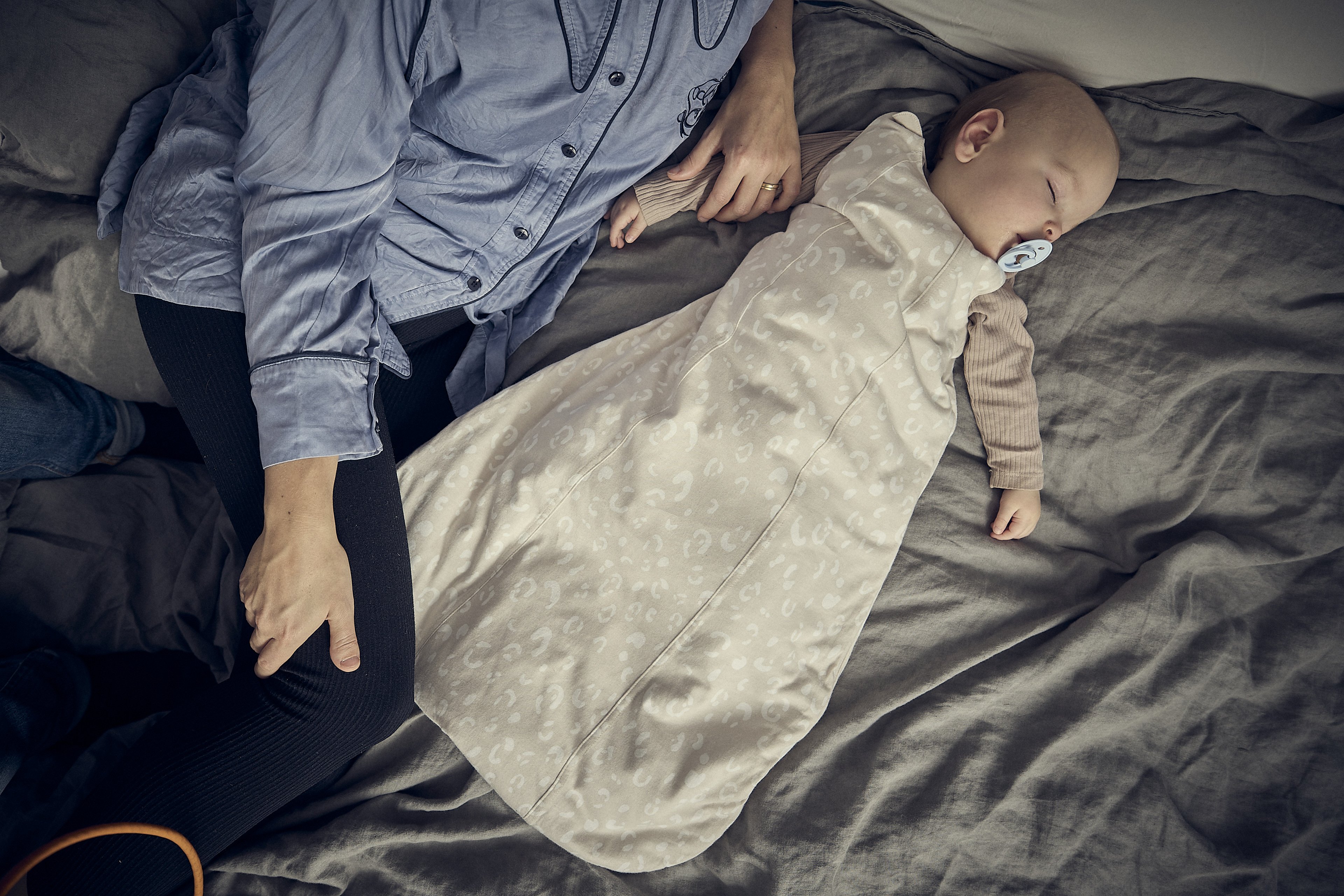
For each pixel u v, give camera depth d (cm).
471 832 104
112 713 116
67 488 121
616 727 98
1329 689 119
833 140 132
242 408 93
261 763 88
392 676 93
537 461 106
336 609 87
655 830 99
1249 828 114
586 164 109
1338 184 128
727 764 99
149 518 125
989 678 116
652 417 107
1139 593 119
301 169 85
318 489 86
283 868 99
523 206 108
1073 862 111
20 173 113
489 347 122
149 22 110
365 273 92
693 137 132
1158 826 112
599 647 100
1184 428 127
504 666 98
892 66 138
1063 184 120
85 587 118
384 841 102
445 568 105
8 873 79
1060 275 132
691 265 126
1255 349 128
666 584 102
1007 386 126
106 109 108
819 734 111
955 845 109
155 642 119
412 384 119
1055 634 122
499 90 97
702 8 103
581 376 117
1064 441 129
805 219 119
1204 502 128
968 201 124
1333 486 125
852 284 112
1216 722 118
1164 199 131
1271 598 124
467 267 110
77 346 115
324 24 82
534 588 102
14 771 96
